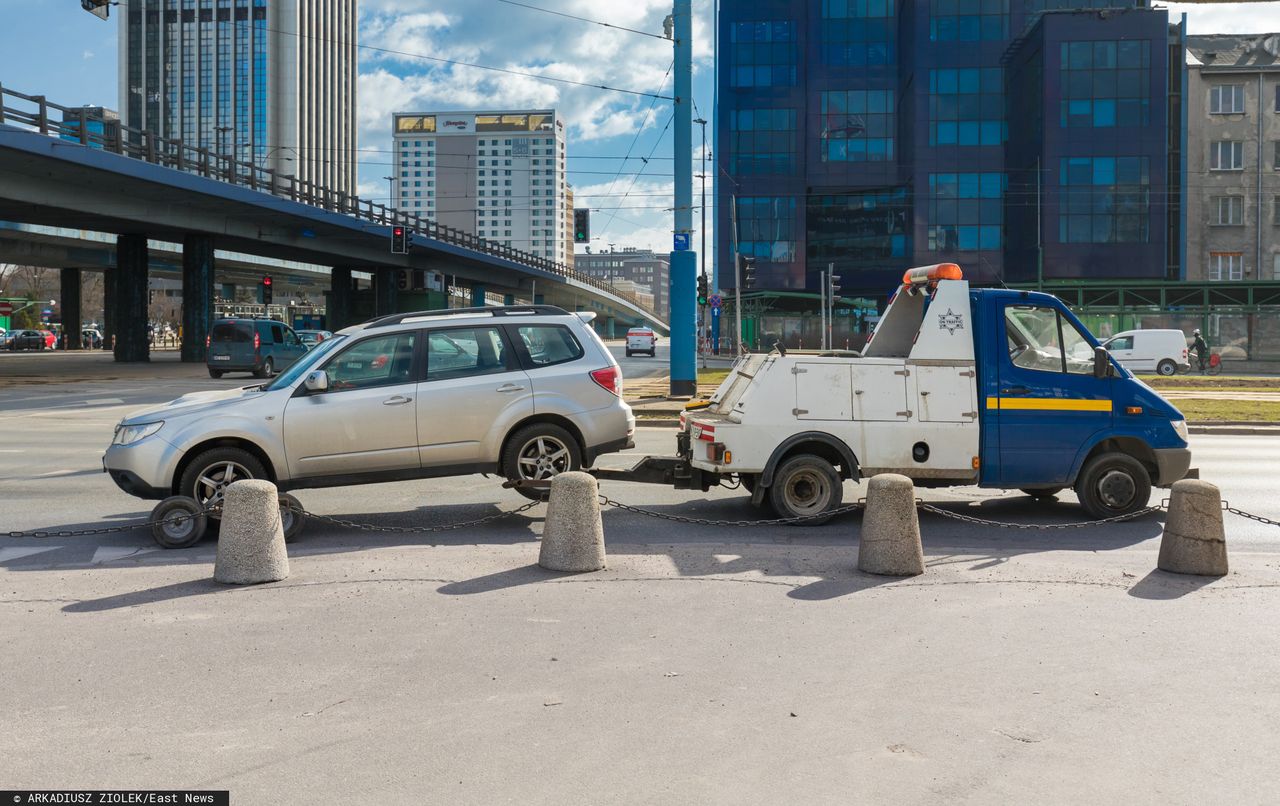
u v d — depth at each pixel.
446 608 6.31
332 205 52.16
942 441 9.20
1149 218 58.84
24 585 6.98
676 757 4.07
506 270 82.69
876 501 7.22
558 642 5.60
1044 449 9.30
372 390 9.11
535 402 9.48
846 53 67.44
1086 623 5.99
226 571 6.96
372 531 9.09
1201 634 5.77
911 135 65.00
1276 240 60.62
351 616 6.14
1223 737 4.29
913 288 10.05
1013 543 8.65
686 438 9.88
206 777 3.91
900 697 4.76
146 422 8.55
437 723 4.44
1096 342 9.48
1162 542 7.39
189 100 147.62
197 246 48.31
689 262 24.27
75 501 10.59
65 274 75.69
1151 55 58.53
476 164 138.12
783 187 67.69
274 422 8.73
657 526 9.37
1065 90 58.94
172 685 4.93
